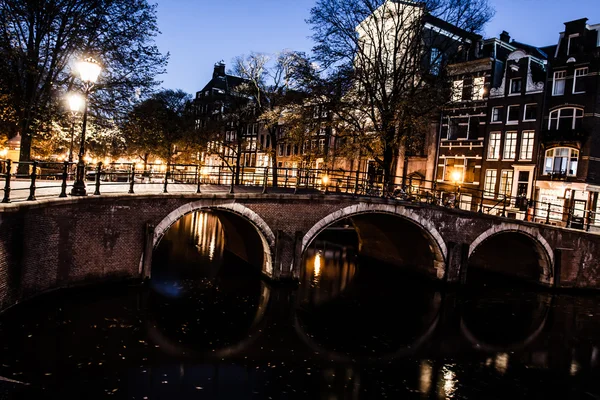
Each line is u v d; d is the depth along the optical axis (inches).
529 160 1035.9
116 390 329.4
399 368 433.7
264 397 348.8
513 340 541.0
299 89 845.8
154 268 714.2
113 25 722.8
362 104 819.4
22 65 670.5
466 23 805.9
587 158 933.2
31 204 373.4
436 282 773.3
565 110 984.9
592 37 963.3
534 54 1176.8
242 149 1708.9
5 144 797.2
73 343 392.2
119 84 736.3
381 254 934.4
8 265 374.6
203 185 821.9
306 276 773.9
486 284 823.1
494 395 395.5
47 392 311.6
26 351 364.2
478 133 1137.4
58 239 458.0
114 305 503.8
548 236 803.4
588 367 474.3
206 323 494.9
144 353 396.2
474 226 778.8
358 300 655.1
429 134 1205.1
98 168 504.4
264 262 692.1
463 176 1156.5
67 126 716.7
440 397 380.2
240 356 421.4
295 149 1569.9
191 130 1453.0
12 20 645.9
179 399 329.7
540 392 410.0
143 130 784.3
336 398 359.9
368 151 821.2
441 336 536.7
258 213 642.2
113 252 530.6
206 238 1077.8
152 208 565.3
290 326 520.7
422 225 738.2
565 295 778.8
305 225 674.8
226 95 1330.0
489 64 1120.8
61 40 690.8
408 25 877.2
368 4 800.9
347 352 461.1
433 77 845.8
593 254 834.2
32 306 423.2
